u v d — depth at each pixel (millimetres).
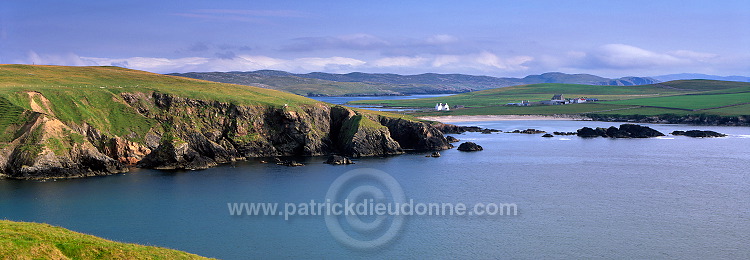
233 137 166625
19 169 127688
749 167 149625
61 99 153750
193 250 80875
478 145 188000
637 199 112062
